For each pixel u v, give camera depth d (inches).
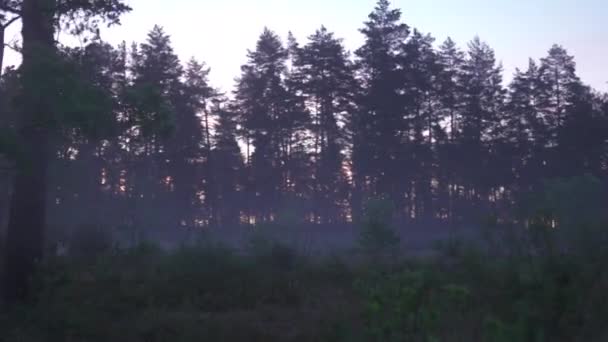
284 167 1921.8
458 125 1942.7
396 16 1867.6
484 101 1952.5
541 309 375.2
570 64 1947.6
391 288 416.5
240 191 1913.1
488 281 402.0
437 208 1866.4
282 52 1952.5
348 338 442.0
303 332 509.7
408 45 1867.6
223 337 519.2
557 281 378.6
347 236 1600.6
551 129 1911.9
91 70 596.1
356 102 1863.9
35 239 648.4
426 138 1907.0
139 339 526.0
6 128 530.0
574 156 1866.4
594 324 374.6
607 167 1857.8
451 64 1956.2
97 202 1323.8
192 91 1856.5
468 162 1903.3
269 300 614.5
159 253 800.9
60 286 644.1
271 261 754.2
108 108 548.1
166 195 1720.0
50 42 611.5
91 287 645.3
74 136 573.0
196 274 657.0
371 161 1830.7
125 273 697.6
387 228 840.3
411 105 1849.2
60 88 522.6
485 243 431.8
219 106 1945.1
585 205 533.3
